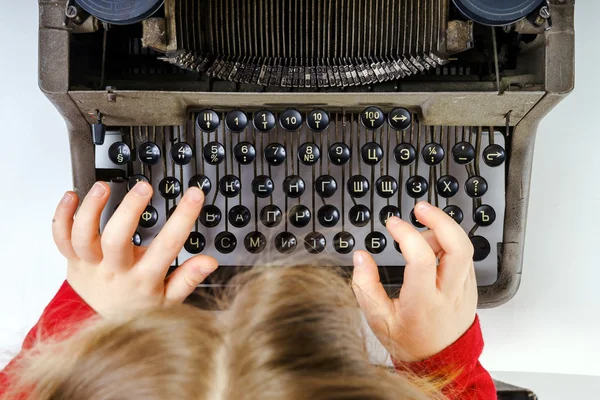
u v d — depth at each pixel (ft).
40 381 1.62
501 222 5.34
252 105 4.46
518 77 4.29
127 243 2.71
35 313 5.19
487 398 2.70
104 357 1.53
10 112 5.23
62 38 3.89
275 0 4.09
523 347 5.29
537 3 3.66
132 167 5.00
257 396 1.38
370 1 4.12
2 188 5.23
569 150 5.36
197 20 4.01
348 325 1.79
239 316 1.75
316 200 5.22
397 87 4.33
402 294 2.70
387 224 2.62
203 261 2.78
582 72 5.33
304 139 5.16
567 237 5.35
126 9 3.59
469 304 2.85
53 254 5.25
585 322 5.30
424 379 2.23
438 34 4.00
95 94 3.99
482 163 5.33
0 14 5.21
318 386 1.40
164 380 1.43
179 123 4.47
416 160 4.78
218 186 4.73
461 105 4.27
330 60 4.26
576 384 5.24
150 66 4.55
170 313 1.80
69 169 5.27
